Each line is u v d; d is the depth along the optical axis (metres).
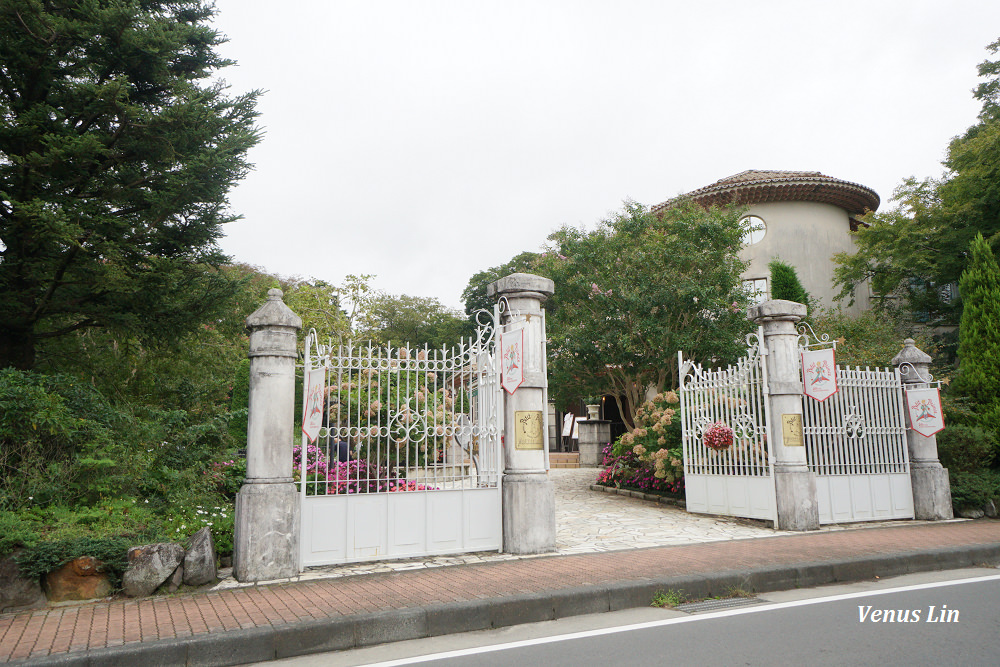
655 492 14.12
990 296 13.63
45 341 10.83
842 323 18.30
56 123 9.05
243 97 10.80
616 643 4.92
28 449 7.23
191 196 9.66
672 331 15.82
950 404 13.25
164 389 11.91
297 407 12.84
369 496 7.71
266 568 6.83
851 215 24.62
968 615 5.53
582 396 18.84
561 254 17.69
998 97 20.89
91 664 4.49
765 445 10.82
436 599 5.87
